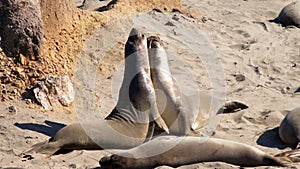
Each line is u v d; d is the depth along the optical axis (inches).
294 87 1748.3
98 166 1187.9
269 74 1863.9
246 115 1491.1
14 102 1481.3
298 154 1214.3
